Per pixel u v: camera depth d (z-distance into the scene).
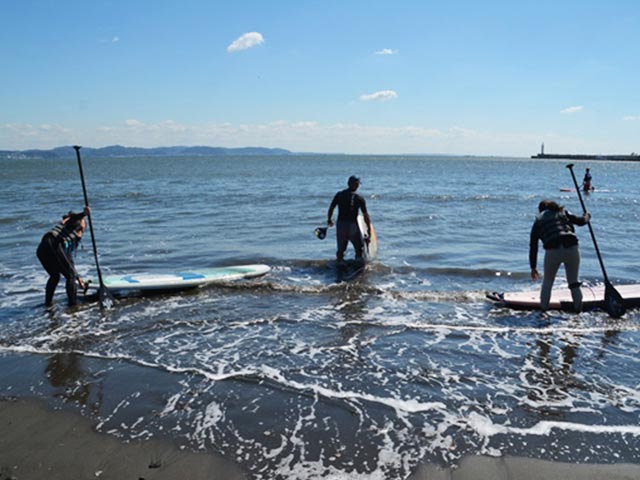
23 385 4.66
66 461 3.51
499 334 5.97
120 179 41.84
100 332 6.04
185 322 6.40
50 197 24.47
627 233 13.44
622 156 176.62
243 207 19.84
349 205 9.55
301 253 10.89
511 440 3.73
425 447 3.64
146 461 3.50
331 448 3.62
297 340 5.77
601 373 4.89
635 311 6.85
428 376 4.82
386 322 6.40
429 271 9.20
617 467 3.41
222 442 3.71
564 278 8.68
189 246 11.74
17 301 7.40
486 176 52.59
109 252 11.11
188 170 65.44
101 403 4.31
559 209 6.80
